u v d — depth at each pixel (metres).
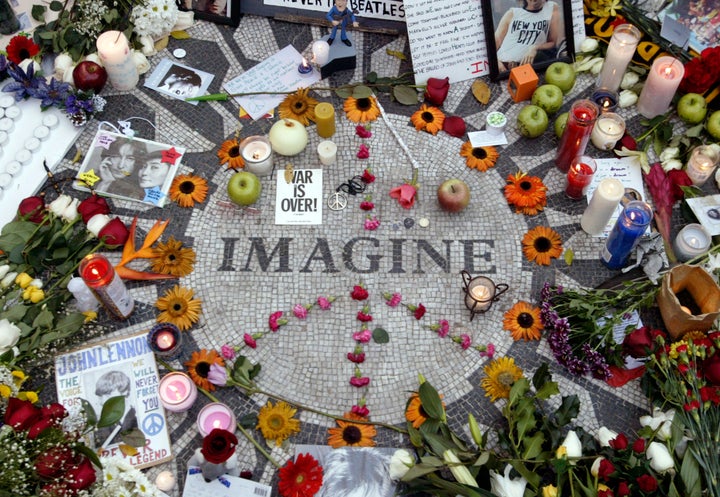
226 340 3.21
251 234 3.46
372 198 3.55
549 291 3.22
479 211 3.52
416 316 3.24
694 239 3.29
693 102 3.65
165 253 3.33
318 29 4.06
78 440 2.71
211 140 3.71
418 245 3.44
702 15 3.76
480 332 3.23
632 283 3.20
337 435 2.98
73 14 3.93
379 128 3.76
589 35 3.95
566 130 3.41
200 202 3.53
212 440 2.69
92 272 2.94
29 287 3.19
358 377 3.09
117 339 3.16
